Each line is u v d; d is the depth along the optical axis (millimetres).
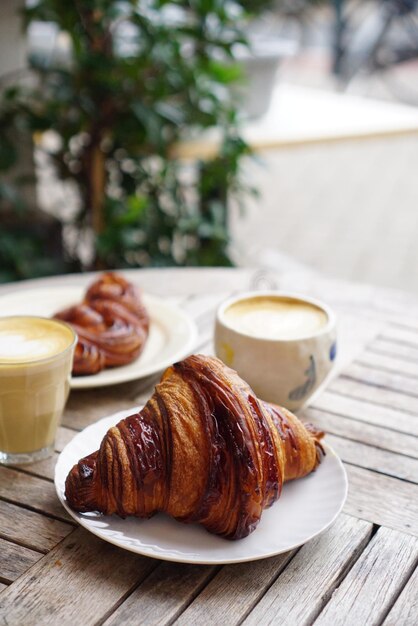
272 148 1770
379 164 3719
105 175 1842
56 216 1913
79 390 913
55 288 1057
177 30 1643
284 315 898
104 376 914
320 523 749
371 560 749
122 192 1883
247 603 714
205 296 1089
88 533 759
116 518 755
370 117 1968
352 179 3516
